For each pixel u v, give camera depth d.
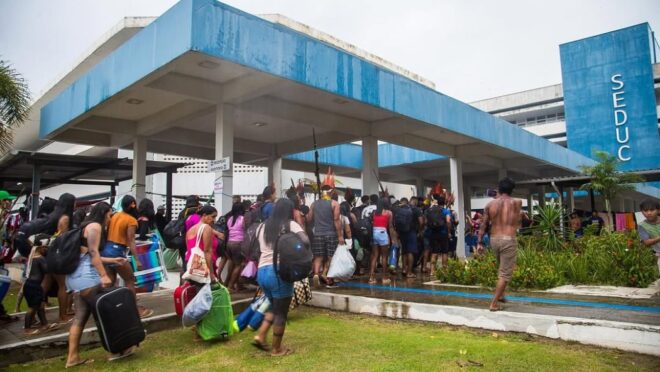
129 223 5.67
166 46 7.16
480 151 15.60
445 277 8.64
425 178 23.06
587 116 40.75
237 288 7.93
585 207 33.03
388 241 8.54
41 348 5.04
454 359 4.46
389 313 6.46
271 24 7.82
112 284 5.39
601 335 4.80
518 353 4.60
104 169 13.09
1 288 5.75
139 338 4.80
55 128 10.71
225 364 4.55
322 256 8.08
